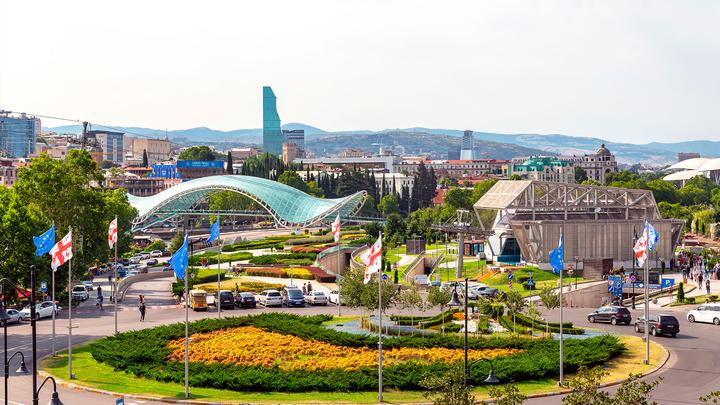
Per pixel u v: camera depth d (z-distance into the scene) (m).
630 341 77.00
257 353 69.50
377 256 59.38
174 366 64.38
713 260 151.25
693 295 115.56
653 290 122.94
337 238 109.69
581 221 147.75
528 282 123.50
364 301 81.62
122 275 153.75
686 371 65.06
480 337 74.38
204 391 59.12
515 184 158.38
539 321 82.12
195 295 104.00
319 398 56.81
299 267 143.75
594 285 120.56
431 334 76.25
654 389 58.94
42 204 119.88
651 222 151.50
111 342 73.75
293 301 107.44
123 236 173.12
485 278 138.38
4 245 101.44
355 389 58.81
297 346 71.75
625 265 150.12
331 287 125.94
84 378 63.72
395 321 85.44
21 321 95.06
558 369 62.12
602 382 60.75
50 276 104.44
